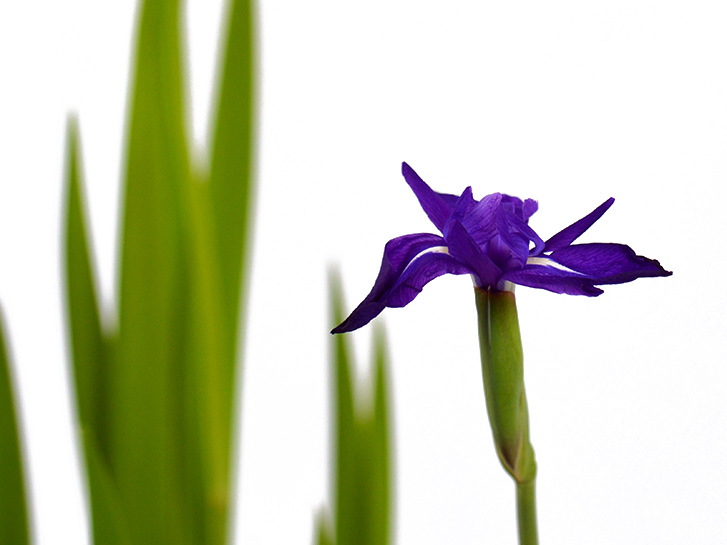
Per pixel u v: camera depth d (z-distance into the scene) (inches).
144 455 34.1
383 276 28.1
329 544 33.8
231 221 34.9
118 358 34.1
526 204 30.2
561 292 28.4
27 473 34.2
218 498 34.1
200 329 33.5
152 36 33.0
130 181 33.6
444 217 29.5
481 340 28.9
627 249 28.6
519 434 28.8
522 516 29.1
